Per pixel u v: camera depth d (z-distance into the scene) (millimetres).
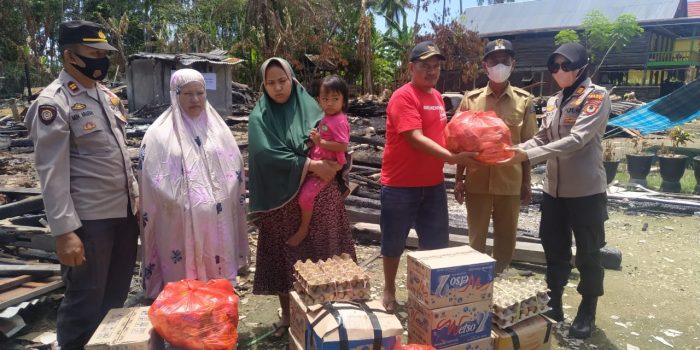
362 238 5691
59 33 2627
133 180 2975
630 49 28656
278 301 4105
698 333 3584
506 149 3150
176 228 3008
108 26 27641
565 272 3688
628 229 6270
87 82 2730
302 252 3221
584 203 3371
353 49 27172
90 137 2680
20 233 4578
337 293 2592
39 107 2496
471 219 3992
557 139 3457
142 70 17031
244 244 3377
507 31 31000
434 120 3471
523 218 6605
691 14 39062
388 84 26859
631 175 9023
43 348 3238
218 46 28797
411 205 3584
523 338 2830
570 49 3312
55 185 2521
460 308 2674
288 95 3201
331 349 2314
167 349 2643
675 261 5090
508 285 3064
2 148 11570
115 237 3010
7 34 30141
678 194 8008
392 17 34719
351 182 7285
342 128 3006
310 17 24906
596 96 3250
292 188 3078
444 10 26016
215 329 2480
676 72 31188
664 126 11086
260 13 23453
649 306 4023
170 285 2688
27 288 3662
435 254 2855
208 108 3240
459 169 4055
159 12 33500
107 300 3139
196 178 3010
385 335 2375
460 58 25406
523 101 3861
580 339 3480
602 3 31281
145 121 14805
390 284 3873
